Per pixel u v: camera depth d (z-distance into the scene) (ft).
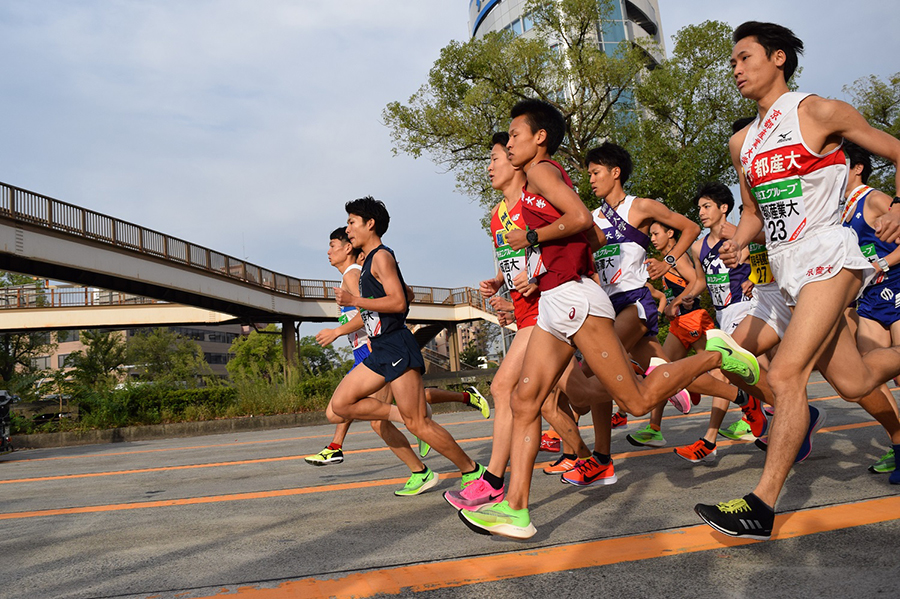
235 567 8.40
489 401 52.90
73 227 57.41
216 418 53.01
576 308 8.16
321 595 6.99
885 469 11.39
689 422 22.72
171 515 12.75
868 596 5.86
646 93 64.44
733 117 63.93
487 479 9.75
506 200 12.20
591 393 11.58
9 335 108.99
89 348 110.73
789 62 8.87
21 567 9.21
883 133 7.97
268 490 15.26
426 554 8.37
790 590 6.15
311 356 169.17
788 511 9.14
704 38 64.64
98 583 8.07
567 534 8.86
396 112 67.87
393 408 12.92
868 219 13.39
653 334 13.82
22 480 22.67
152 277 67.41
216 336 286.25
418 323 116.47
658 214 13.29
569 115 66.74
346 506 12.38
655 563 7.27
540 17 67.72
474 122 66.08
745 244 9.88
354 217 13.23
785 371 7.96
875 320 13.75
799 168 8.46
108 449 39.29
